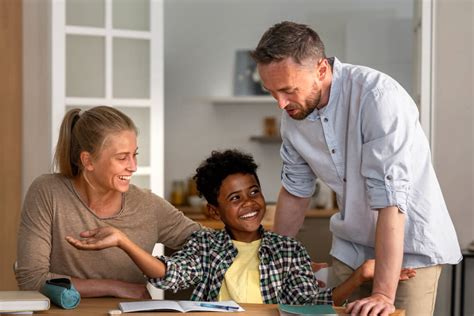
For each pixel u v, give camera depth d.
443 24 3.84
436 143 3.86
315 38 2.34
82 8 4.13
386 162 2.29
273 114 6.80
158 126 4.25
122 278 2.62
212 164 2.62
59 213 2.54
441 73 3.85
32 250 2.49
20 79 4.30
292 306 2.21
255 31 6.74
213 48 6.77
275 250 2.54
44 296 2.21
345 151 2.56
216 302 2.30
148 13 4.25
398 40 6.32
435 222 2.56
